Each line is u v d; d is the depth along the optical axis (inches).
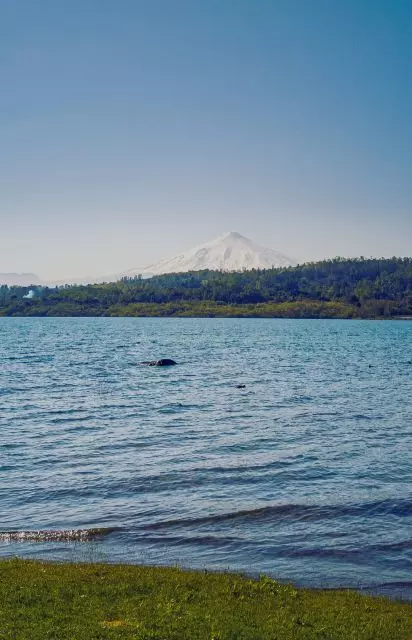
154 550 845.8
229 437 1600.6
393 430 1716.3
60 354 4621.1
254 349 5300.2
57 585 681.6
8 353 4660.4
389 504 1044.5
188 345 5767.7
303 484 1167.6
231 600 669.3
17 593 653.3
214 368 3612.2
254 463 1321.4
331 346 5753.0
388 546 865.5
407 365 3909.9
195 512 999.0
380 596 717.3
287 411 2044.8
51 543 869.2
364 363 4033.0
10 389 2546.8
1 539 879.1
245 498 1075.9
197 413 1990.7
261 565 802.2
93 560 807.7
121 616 610.2
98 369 3491.6
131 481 1175.0
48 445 1480.1
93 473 1229.7
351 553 840.9
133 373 3289.9
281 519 971.9
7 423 1766.7
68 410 2025.1
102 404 2172.7
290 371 3457.2
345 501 1059.3
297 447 1485.0
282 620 622.2
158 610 626.5
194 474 1227.9
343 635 596.1
